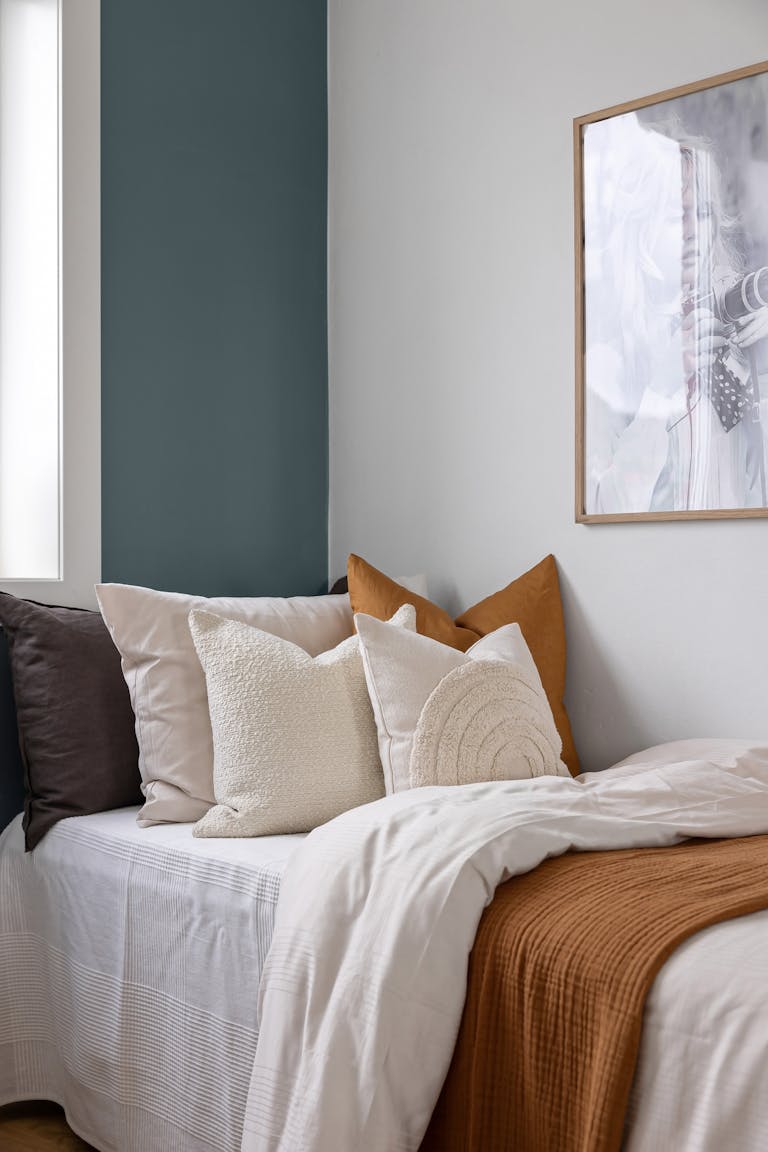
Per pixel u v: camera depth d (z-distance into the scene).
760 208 2.36
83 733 2.31
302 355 3.15
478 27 2.87
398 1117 1.44
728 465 2.40
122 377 2.71
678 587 2.50
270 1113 1.52
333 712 2.13
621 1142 1.26
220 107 2.94
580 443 2.63
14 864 2.32
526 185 2.76
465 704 2.08
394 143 3.05
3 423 2.72
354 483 3.17
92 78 2.62
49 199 2.59
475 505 2.88
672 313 2.49
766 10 2.36
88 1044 2.08
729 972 1.26
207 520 2.90
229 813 2.06
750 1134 1.15
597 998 1.32
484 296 2.85
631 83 2.57
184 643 2.32
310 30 3.18
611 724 2.62
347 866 1.64
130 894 2.02
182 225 2.85
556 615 2.66
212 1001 1.83
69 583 2.57
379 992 1.47
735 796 1.93
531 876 1.58
